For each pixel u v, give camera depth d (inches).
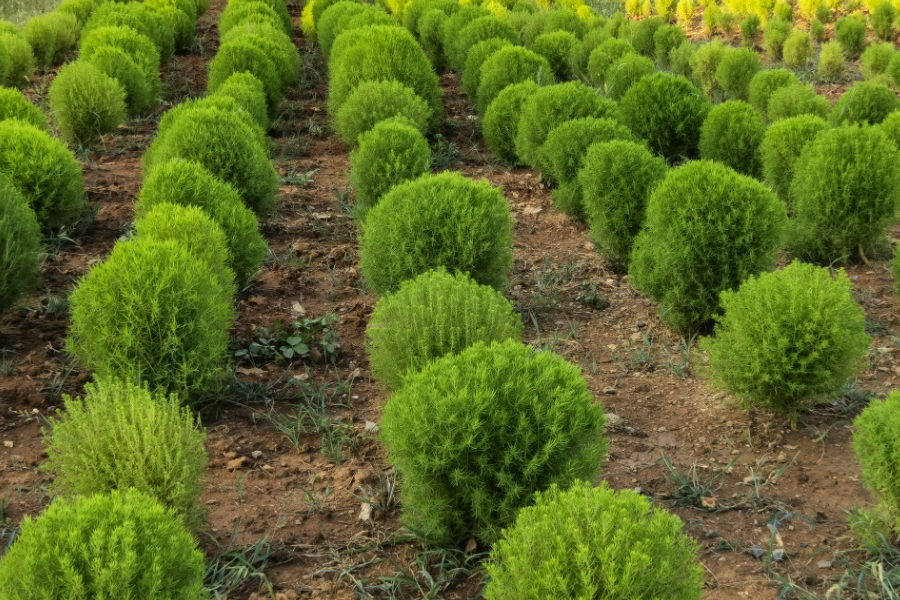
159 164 253.4
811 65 605.3
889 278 261.4
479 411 132.6
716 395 200.2
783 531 152.0
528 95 362.3
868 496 161.3
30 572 103.0
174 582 111.3
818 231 268.2
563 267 274.1
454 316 177.3
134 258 177.8
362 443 179.3
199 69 560.7
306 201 330.3
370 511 156.7
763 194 215.6
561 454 136.1
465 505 141.5
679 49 570.6
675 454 177.3
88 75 365.4
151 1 625.6
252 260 243.9
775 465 172.2
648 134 349.4
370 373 210.8
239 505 158.1
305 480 167.2
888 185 255.0
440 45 560.4
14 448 171.8
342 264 276.2
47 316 228.1
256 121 374.9
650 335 232.2
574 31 592.4
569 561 104.3
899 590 134.6
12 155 260.5
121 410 139.7
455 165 377.4
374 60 403.2
